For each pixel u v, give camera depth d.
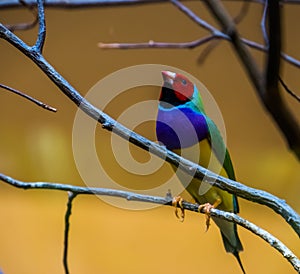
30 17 9.99
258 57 10.09
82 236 10.05
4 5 6.66
